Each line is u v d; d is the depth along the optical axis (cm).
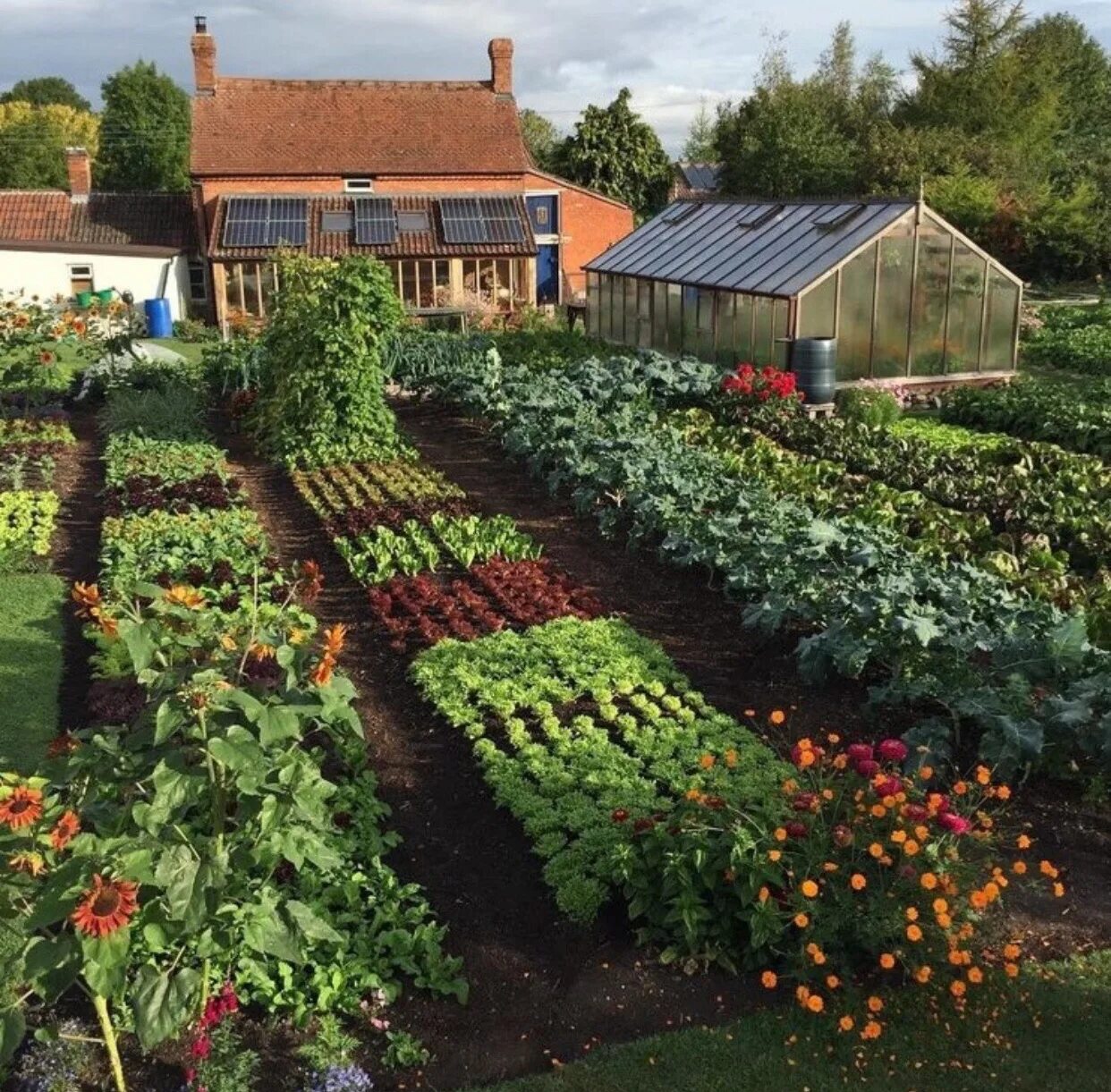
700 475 1295
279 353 1702
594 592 1101
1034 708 739
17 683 882
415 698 876
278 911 504
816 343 1897
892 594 831
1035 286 3994
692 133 7625
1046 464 1477
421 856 674
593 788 721
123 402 1800
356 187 3594
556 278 3888
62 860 464
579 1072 503
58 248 3419
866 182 4425
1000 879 548
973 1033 521
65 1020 528
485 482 1531
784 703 848
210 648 545
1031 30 6038
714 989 559
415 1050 515
